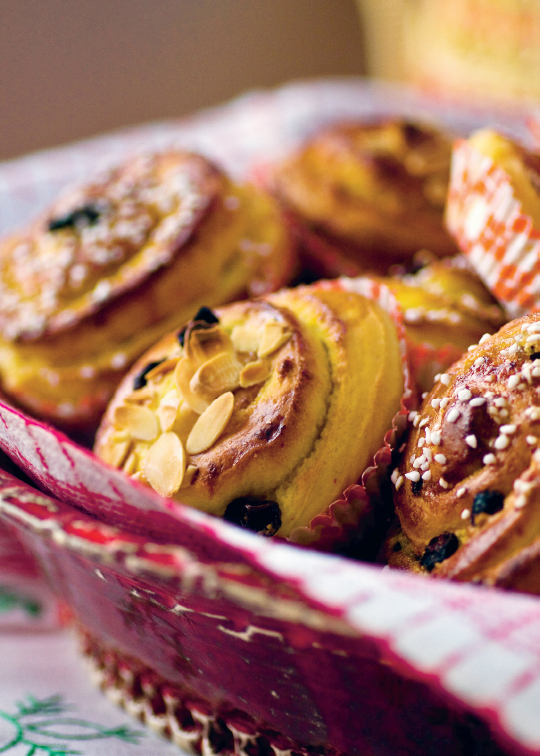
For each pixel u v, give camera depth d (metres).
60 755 0.35
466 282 0.42
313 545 0.36
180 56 0.91
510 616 0.29
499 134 0.40
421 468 0.35
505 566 0.32
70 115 0.90
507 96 0.67
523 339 0.35
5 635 0.43
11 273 0.47
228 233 0.46
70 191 0.50
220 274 0.45
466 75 0.71
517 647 0.29
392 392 0.37
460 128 0.60
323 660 0.32
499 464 0.34
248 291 0.46
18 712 0.38
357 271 0.50
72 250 0.46
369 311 0.39
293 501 0.36
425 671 0.29
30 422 0.33
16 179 0.55
